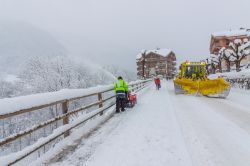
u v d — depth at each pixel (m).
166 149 6.57
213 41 86.88
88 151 6.52
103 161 5.84
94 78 61.41
